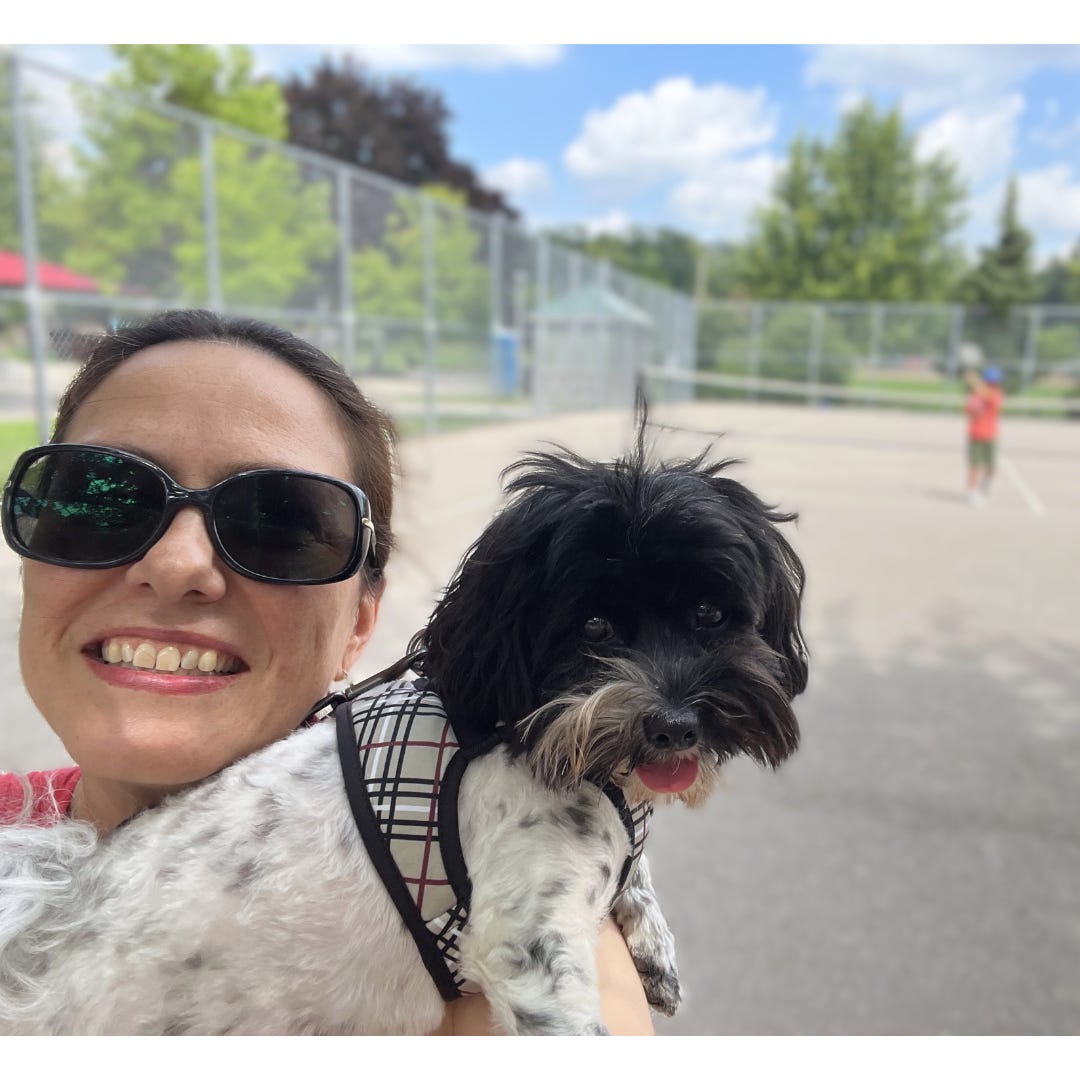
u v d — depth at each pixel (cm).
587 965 36
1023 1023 75
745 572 43
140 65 618
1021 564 247
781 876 95
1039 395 843
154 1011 36
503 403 535
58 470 39
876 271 1155
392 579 192
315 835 38
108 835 42
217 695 40
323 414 44
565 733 39
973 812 108
